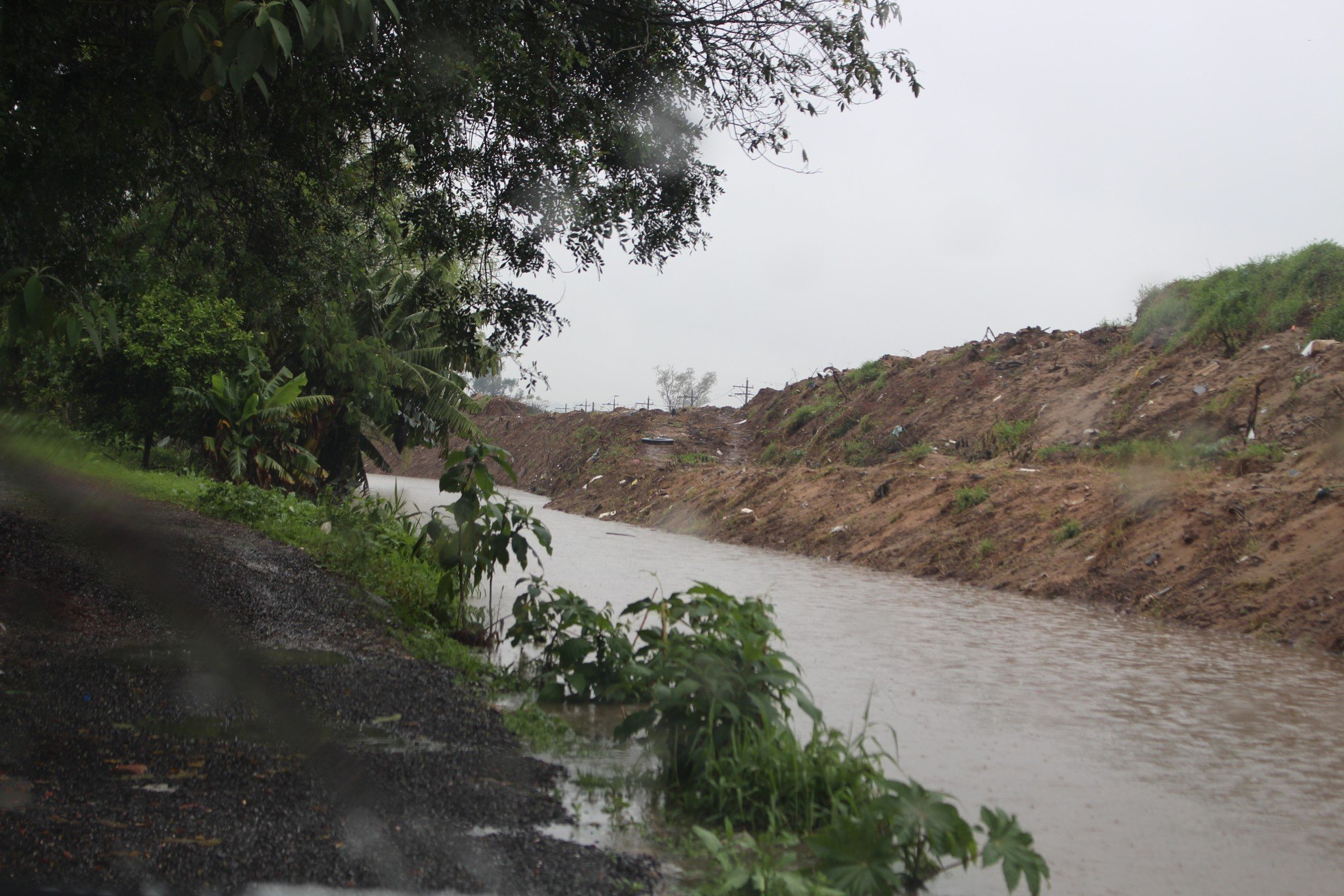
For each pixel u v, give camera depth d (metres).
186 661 5.94
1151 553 13.24
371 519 12.52
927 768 5.50
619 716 5.99
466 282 9.05
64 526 10.03
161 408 21.83
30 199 6.34
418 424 25.53
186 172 7.99
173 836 3.35
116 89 6.38
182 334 19.30
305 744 4.62
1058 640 10.05
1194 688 7.78
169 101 6.65
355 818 3.70
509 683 6.61
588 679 6.30
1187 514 13.67
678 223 8.64
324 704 5.39
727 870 3.30
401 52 6.86
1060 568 14.35
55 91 6.22
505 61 7.14
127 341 19.30
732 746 4.48
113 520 11.12
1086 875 3.99
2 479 14.26
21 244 6.37
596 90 8.16
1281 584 10.93
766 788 4.23
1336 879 3.99
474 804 4.02
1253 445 15.60
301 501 17.11
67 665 5.55
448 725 5.26
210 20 3.95
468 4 6.77
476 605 9.98
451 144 7.95
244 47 3.86
